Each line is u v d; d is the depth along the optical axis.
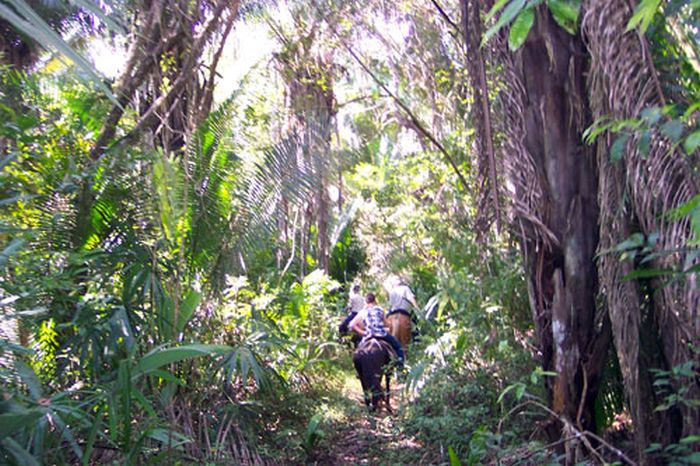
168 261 7.79
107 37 9.93
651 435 5.71
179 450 6.46
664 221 5.07
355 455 8.30
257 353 8.43
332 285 12.58
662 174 5.01
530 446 6.32
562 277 6.61
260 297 9.70
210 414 7.60
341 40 11.28
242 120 8.90
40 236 7.08
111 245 7.68
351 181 16.09
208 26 9.48
